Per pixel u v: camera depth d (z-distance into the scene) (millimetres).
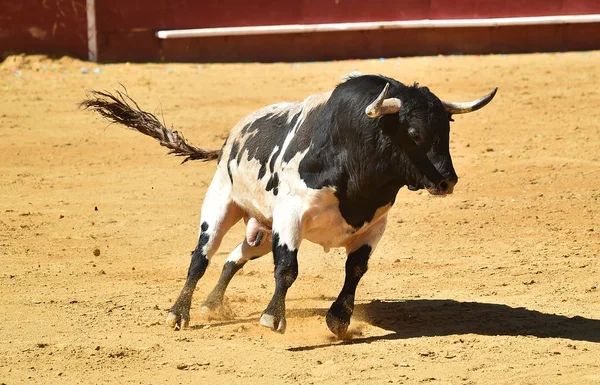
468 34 65875
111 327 18422
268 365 16000
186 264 23859
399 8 66062
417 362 16141
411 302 20234
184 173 35062
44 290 21172
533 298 20438
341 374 15492
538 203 29641
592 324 18484
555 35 66125
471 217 28125
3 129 42438
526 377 15375
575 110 45500
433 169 16172
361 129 16422
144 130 21078
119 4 62375
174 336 17859
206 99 49938
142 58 63188
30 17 61062
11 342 17328
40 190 32219
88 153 38406
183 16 64062
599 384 15055
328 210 17094
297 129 17609
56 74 57438
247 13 64750
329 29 64562
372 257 24312
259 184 18234
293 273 17062
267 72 59000
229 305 20391
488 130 41750
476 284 21688
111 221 28094
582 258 23812
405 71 58062
